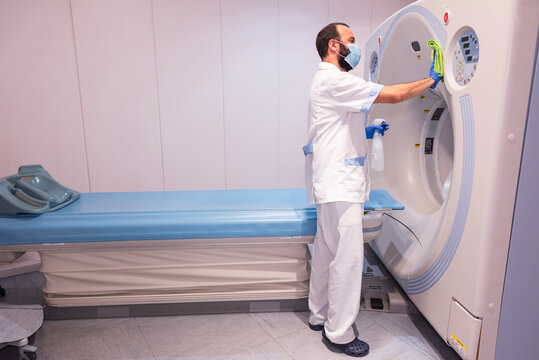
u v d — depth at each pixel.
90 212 1.65
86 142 2.68
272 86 2.77
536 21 1.06
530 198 1.18
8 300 2.01
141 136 2.73
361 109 1.36
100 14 2.52
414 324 1.75
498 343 1.29
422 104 1.88
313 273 1.63
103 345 1.61
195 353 1.55
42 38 2.49
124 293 1.74
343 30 1.46
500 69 1.09
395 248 1.92
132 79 2.64
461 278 1.31
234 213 1.64
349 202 1.42
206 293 1.75
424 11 1.49
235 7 2.63
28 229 1.55
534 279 1.25
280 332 1.69
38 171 1.85
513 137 1.12
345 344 1.53
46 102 2.57
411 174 1.95
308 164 1.58
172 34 2.61
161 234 1.58
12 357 1.52
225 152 2.84
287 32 2.70
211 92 2.73
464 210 1.29
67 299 1.71
